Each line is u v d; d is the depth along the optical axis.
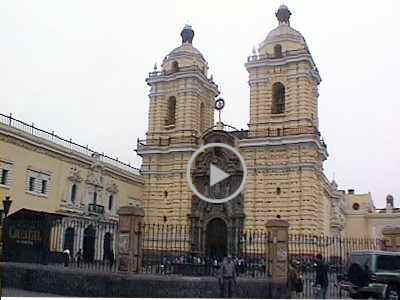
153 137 62.25
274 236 26.30
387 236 34.66
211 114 65.75
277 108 56.62
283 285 25.56
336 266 33.44
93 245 53.25
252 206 54.09
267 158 54.72
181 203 58.41
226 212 55.69
